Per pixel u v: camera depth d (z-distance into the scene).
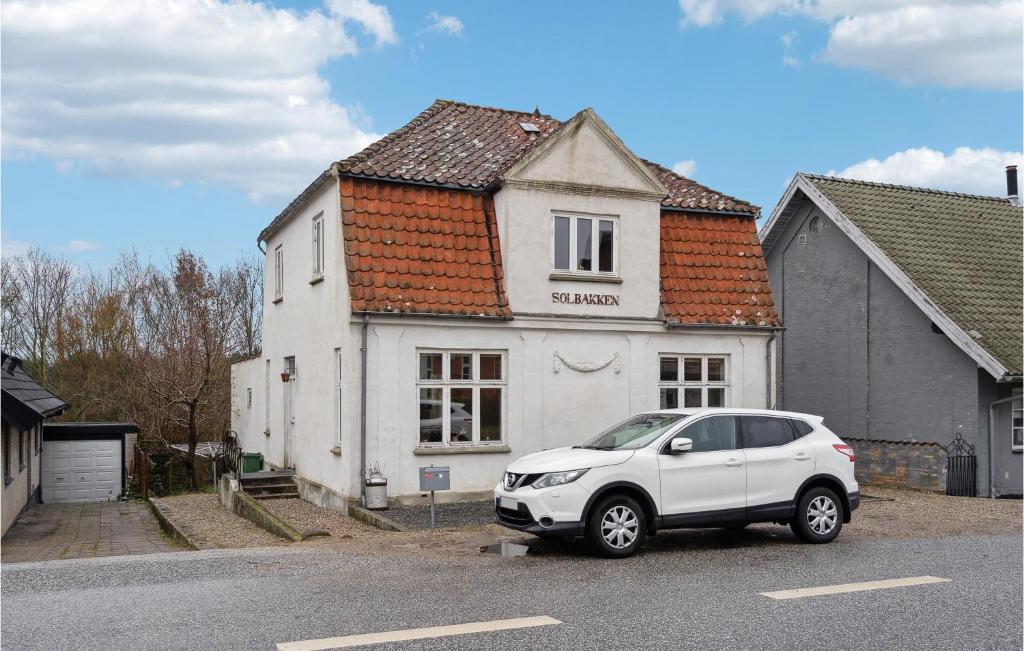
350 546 11.12
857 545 11.16
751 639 6.80
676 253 17.36
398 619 7.36
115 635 6.88
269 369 21.52
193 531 14.08
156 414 27.91
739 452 10.97
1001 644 6.72
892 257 19.53
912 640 6.81
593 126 16.19
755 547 11.02
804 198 22.17
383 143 16.62
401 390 14.72
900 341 19.72
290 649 6.51
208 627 7.10
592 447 11.23
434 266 15.12
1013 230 22.59
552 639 6.77
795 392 22.44
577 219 16.17
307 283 17.59
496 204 15.93
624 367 16.44
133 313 34.72
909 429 19.41
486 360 15.50
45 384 33.81
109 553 12.94
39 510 20.06
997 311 18.84
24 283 35.78
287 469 19.11
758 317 17.34
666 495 10.51
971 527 12.73
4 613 7.58
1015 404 18.61
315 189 16.53
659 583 8.80
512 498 10.41
